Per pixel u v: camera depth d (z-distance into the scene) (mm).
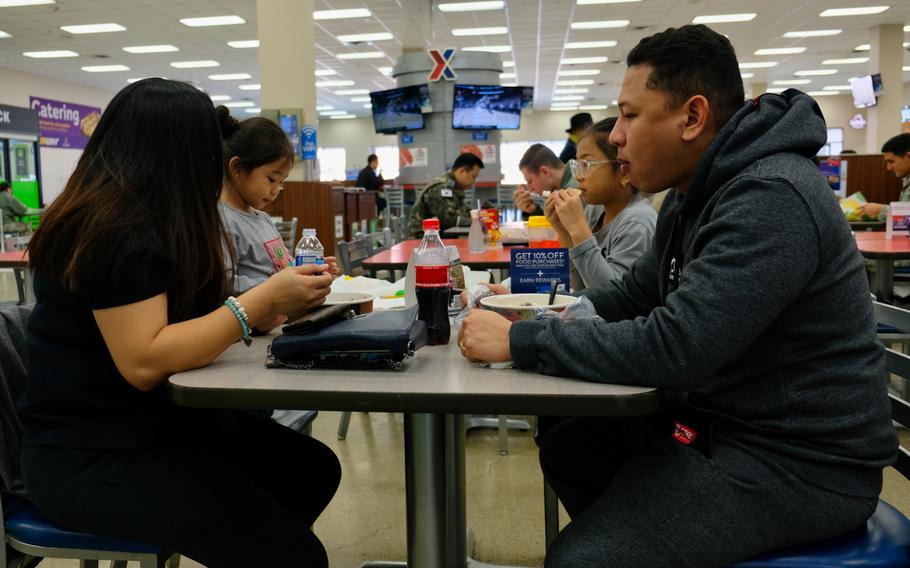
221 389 927
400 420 3275
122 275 1000
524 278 1492
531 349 1009
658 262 1294
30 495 1087
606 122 2051
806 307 938
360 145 25141
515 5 10703
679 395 1113
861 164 5953
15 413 1200
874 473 956
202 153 1116
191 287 1100
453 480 1688
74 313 1068
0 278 8742
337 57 14500
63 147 16469
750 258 906
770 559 928
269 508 1125
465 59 10422
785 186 923
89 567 1504
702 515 930
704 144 1077
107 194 1033
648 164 1108
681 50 1046
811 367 946
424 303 1236
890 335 2514
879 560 915
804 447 946
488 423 3102
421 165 10891
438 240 1352
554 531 1681
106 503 1047
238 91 18859
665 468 983
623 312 1386
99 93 18031
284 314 1141
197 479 1072
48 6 10273
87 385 1068
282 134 2154
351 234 8344
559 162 3785
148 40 12641
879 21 12273
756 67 16875
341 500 2377
